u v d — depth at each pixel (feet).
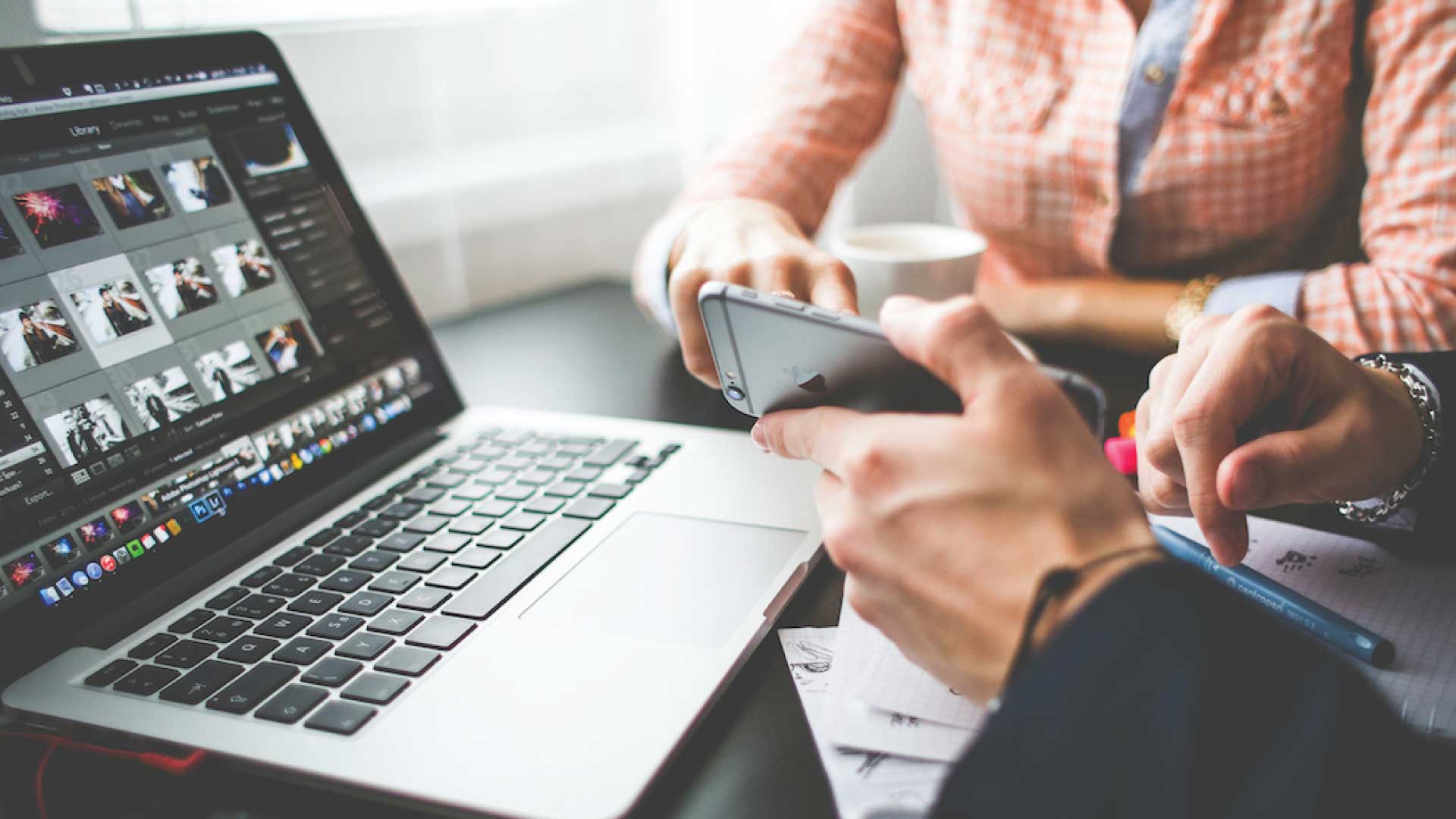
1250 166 2.66
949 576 0.99
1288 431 1.44
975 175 3.13
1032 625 0.91
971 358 1.01
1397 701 1.16
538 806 1.05
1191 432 1.40
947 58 3.11
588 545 1.60
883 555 1.03
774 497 1.74
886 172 4.47
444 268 3.34
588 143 3.73
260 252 1.92
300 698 1.24
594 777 1.08
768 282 1.84
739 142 2.98
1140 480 1.67
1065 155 2.89
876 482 1.02
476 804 1.06
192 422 1.70
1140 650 0.83
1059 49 2.89
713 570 1.50
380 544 1.64
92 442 1.55
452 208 3.32
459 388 2.53
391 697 1.24
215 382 1.76
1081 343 2.59
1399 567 1.46
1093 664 0.83
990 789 0.81
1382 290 2.19
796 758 1.14
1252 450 1.36
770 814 1.06
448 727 1.17
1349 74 2.59
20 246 1.54
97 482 1.54
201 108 1.89
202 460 1.69
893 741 1.13
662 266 2.39
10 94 1.59
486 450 2.02
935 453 0.99
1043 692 0.83
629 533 1.63
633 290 3.34
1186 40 2.61
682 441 2.01
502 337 2.94
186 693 1.28
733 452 1.95
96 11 2.36
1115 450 1.82
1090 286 2.66
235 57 1.98
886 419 1.06
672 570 1.51
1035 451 0.98
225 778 1.18
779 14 3.95
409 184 3.20
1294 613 1.34
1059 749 0.81
